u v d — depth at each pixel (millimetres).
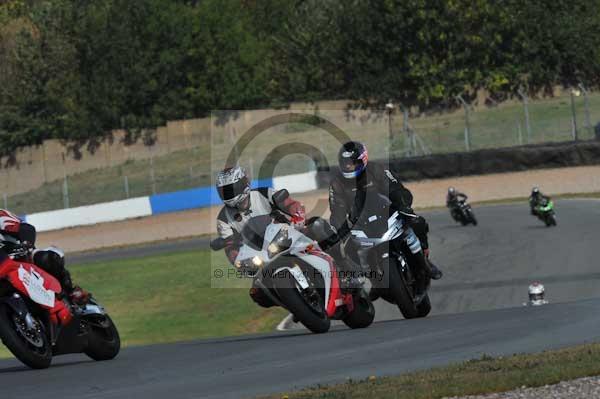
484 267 77000
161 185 176875
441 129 177125
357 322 35281
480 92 196875
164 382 25719
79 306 31312
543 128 164625
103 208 155500
